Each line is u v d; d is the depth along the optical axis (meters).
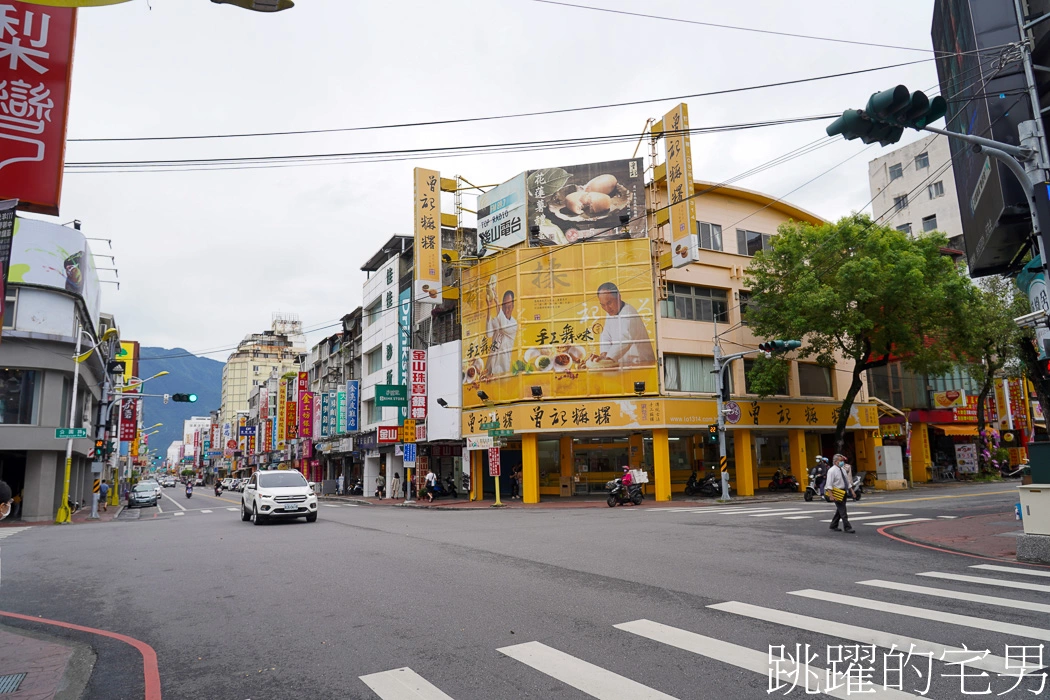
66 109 6.07
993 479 33.56
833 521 13.67
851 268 23.77
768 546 11.31
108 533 17.48
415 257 30.89
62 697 4.68
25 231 26.03
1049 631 5.57
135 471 86.56
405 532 15.20
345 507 29.56
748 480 28.48
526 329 28.62
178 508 35.66
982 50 10.83
